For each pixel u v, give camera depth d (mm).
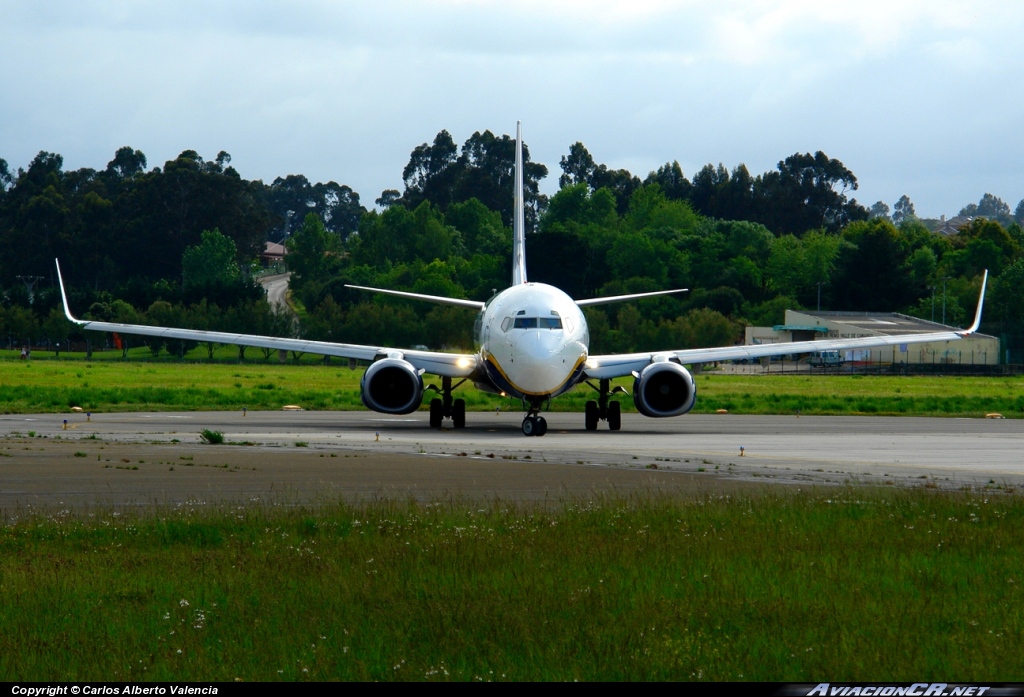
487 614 35844
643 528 51750
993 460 93750
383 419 147125
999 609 37094
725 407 183500
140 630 34500
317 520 54094
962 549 47500
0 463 82188
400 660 31859
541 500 64375
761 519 55219
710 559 44281
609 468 83062
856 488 69062
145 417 145250
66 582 40188
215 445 100062
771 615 35938
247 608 36844
